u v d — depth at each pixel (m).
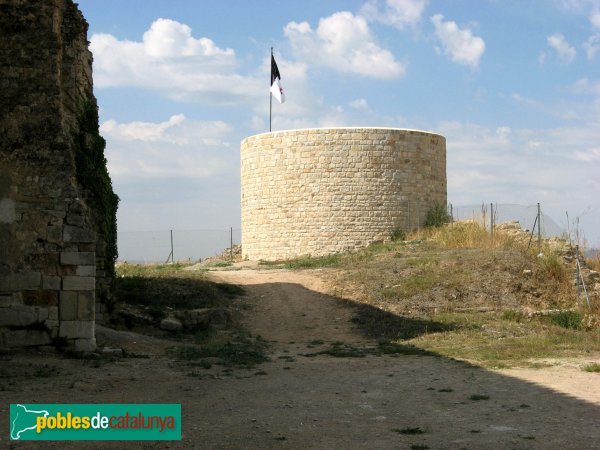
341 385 11.64
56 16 14.71
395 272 24.89
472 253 26.30
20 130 14.07
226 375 12.55
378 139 35.75
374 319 20.62
